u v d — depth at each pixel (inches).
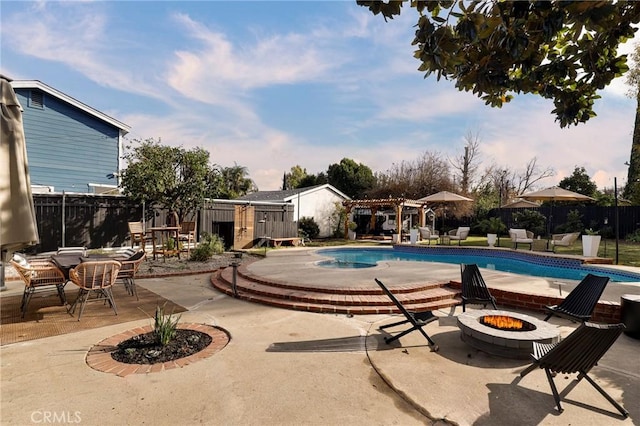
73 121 573.9
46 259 303.7
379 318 225.1
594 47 113.1
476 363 153.7
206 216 633.0
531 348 152.8
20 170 126.0
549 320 223.9
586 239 469.1
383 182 1207.6
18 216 123.3
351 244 797.9
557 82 126.0
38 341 176.2
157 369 145.1
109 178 613.0
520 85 128.6
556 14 88.3
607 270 403.2
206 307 249.6
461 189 1198.9
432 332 197.0
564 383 135.9
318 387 132.1
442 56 107.7
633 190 705.0
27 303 234.5
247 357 159.0
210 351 165.2
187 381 135.1
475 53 114.3
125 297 274.8
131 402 119.8
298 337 187.0
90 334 186.7
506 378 139.6
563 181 1073.5
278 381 136.3
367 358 159.6
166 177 510.3
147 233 547.5
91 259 253.9
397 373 143.3
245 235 647.1
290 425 108.0
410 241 804.6
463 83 120.4
